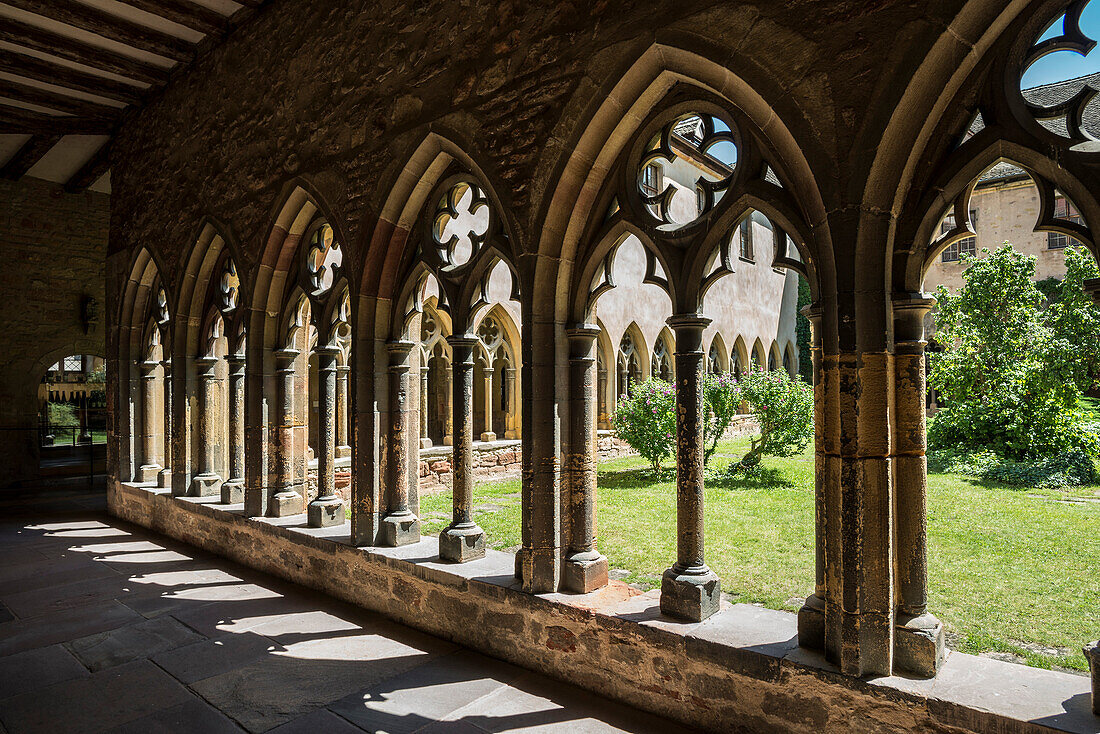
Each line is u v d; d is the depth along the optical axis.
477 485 8.41
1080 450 8.39
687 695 2.58
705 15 2.58
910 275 2.33
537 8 3.23
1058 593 3.78
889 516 2.22
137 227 6.93
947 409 9.86
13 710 2.77
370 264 4.13
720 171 13.97
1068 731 1.82
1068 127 2.02
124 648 3.44
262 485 5.16
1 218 9.50
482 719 2.65
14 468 9.59
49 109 7.15
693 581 2.77
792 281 18.38
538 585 3.16
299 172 4.69
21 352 9.65
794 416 8.75
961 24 2.03
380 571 3.92
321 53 4.55
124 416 7.18
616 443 11.21
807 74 2.32
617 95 2.93
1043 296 9.64
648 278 3.08
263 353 5.18
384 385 4.20
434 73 3.74
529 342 3.23
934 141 2.26
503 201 3.35
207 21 5.43
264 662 3.24
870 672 2.20
